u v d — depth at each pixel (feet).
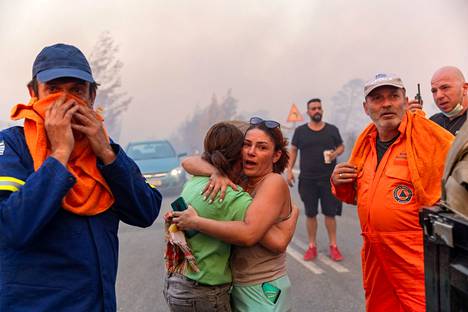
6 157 5.14
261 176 6.84
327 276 15.48
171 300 6.64
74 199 5.23
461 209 4.76
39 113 5.27
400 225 7.52
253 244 6.21
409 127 7.63
